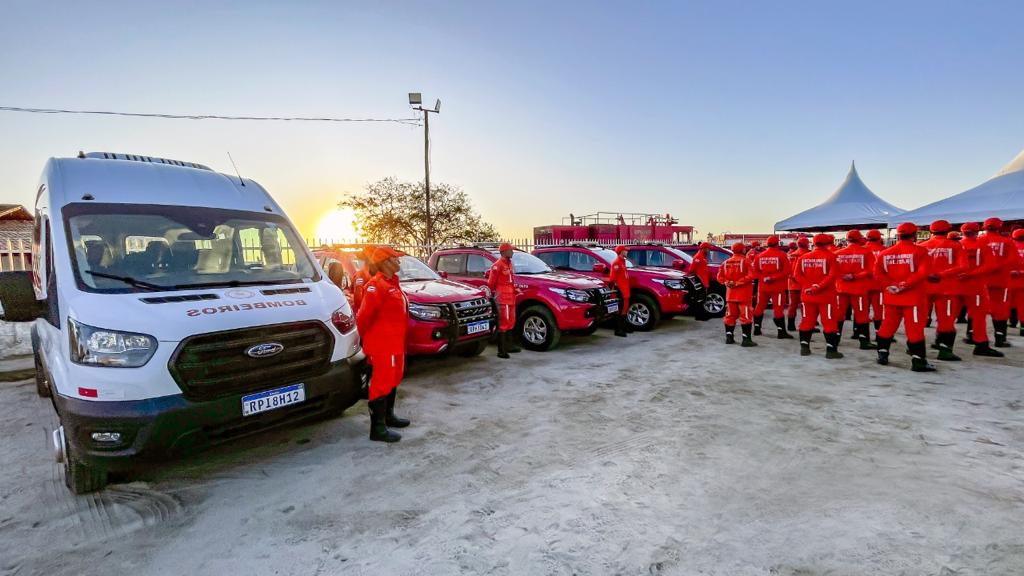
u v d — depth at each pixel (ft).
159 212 12.68
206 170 15.26
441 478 11.21
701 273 33.86
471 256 28.89
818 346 25.73
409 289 20.93
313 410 11.89
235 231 13.62
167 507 10.16
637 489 10.49
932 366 20.48
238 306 10.96
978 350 22.45
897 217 41.75
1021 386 17.51
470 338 20.94
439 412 15.84
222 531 9.24
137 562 8.34
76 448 9.43
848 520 9.11
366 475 11.43
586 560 8.11
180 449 9.80
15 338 26.37
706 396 16.98
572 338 29.07
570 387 18.43
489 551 8.42
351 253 22.66
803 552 8.19
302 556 8.42
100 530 9.34
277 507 10.08
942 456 11.80
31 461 12.43
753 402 16.22
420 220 93.61
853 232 23.90
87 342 9.53
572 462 11.91
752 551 8.25
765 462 11.68
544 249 36.09
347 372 12.31
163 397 9.53
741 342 26.58
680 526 9.06
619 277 28.66
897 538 8.51
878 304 25.68
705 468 11.43
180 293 10.98
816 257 22.40
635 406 16.05
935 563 7.83
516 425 14.55
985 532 8.64
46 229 12.16
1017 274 25.89
